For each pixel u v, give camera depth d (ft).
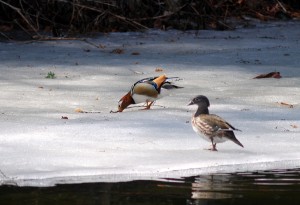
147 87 50.14
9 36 87.61
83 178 35.27
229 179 35.76
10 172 35.73
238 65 70.64
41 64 70.18
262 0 111.04
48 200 31.91
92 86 59.98
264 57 75.51
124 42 85.81
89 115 48.93
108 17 94.73
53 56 75.10
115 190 33.53
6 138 41.96
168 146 41.19
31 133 43.21
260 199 32.37
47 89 58.39
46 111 50.14
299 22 107.14
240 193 33.40
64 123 46.11
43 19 92.89
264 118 48.49
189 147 41.19
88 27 92.17
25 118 47.55
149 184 34.60
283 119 48.34
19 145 40.55
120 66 69.46
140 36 90.89
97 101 54.19
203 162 38.22
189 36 91.66
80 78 63.52
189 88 59.16
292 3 115.44
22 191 33.14
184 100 54.44
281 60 73.72
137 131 44.27
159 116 48.73
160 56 76.23
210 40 88.17
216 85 60.59
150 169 36.73
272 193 33.24
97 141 41.75
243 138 43.32
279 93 57.06
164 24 98.02
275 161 39.04
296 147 41.63
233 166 38.09
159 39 88.63
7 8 92.68
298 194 33.32
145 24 97.76
